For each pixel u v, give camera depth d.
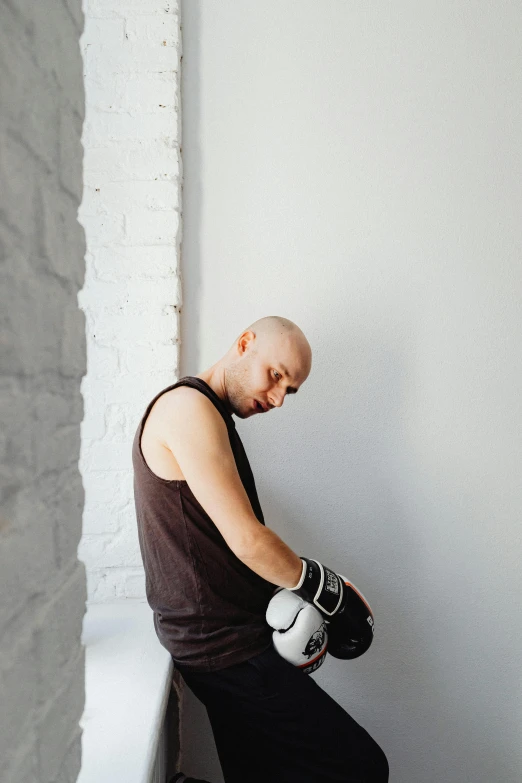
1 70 0.36
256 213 1.70
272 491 1.76
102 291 1.62
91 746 1.00
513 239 1.76
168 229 1.62
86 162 1.60
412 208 1.74
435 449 1.78
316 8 1.70
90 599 1.66
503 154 1.75
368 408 1.76
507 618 1.81
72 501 0.52
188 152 1.68
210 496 1.19
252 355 1.36
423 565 1.79
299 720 1.26
